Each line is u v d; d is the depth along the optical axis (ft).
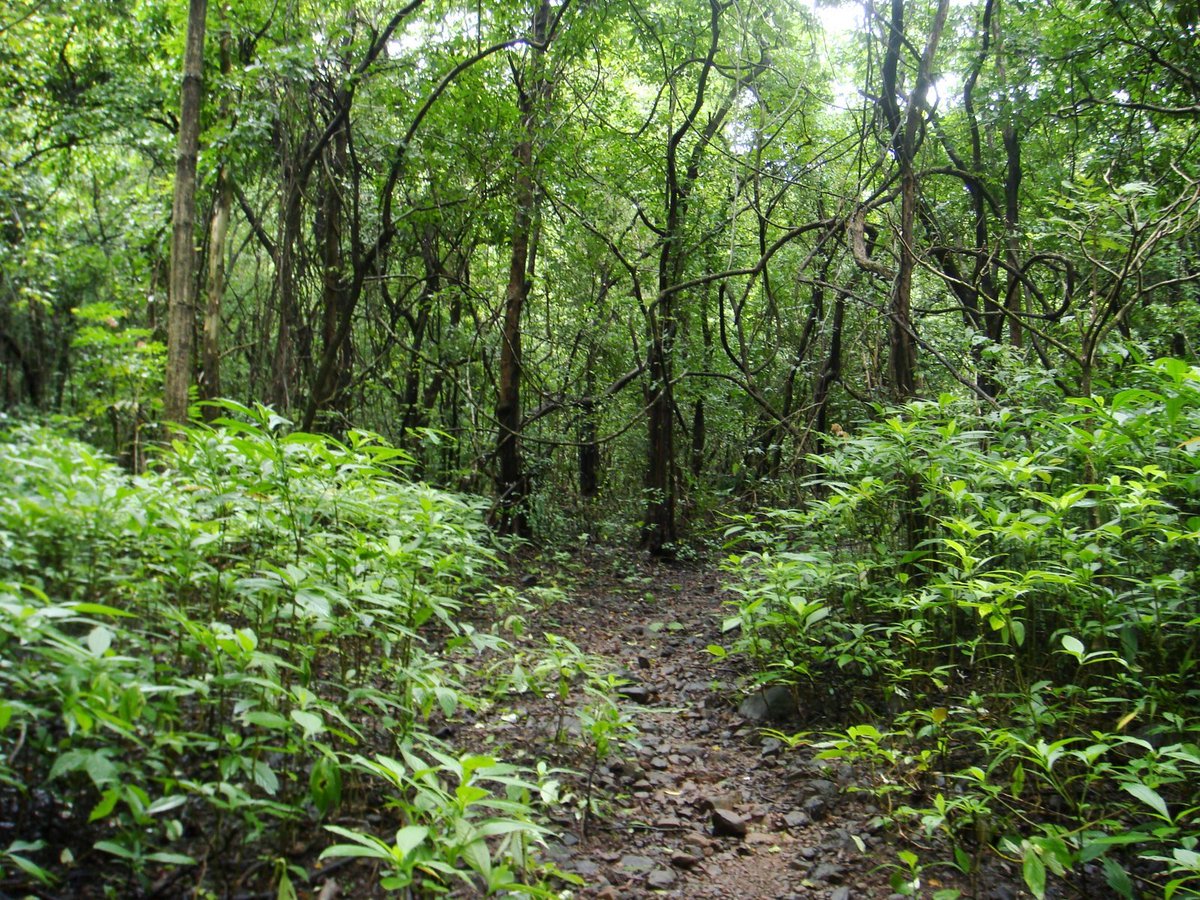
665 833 12.18
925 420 17.89
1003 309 21.21
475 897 9.52
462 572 17.94
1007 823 11.55
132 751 9.22
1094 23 28.99
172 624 10.57
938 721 12.48
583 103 35.60
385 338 32.27
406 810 9.14
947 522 14.56
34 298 24.97
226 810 9.26
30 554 9.71
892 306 22.98
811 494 29.91
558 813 12.16
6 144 31.19
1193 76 26.04
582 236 38.14
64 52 34.22
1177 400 14.43
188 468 13.14
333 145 28.50
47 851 8.52
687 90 38.50
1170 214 19.54
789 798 13.43
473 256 38.45
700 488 41.24
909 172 23.13
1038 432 17.76
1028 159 35.37
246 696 10.33
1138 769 11.13
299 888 9.00
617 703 16.72
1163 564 13.97
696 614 26.03
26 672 7.99
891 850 11.76
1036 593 14.10
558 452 40.93
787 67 38.45
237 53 27.55
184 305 17.98
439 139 29.48
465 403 36.70
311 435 12.95
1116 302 20.84
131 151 37.47
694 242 35.65
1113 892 10.66
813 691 16.42
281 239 26.86
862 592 17.04
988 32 31.94
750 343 43.24
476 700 15.46
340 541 13.64
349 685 12.35
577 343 40.14
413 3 24.73
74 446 12.03
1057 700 13.80
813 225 29.43
